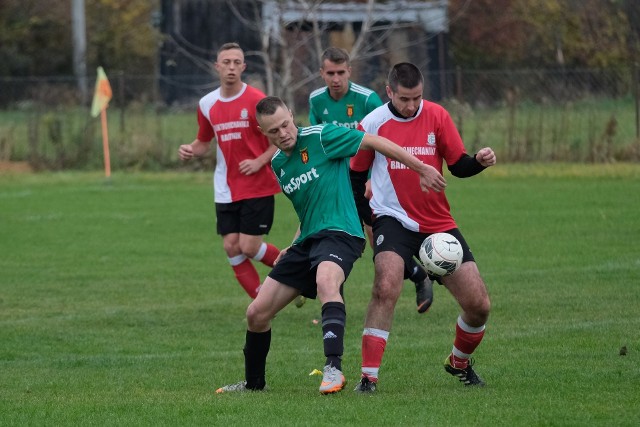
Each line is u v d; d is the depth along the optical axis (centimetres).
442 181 1873
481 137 6269
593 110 6338
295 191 1969
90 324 2808
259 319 1930
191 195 5647
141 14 11412
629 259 3519
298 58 7475
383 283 1908
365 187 2291
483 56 9362
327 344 1836
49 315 2934
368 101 2886
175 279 3478
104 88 6222
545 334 2464
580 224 4347
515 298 2948
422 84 1961
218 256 3919
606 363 2116
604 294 2961
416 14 8162
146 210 5122
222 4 9256
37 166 6562
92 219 4847
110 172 6500
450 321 2753
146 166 6569
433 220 1986
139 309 3005
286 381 2089
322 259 1881
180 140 6738
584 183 5603
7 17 10700
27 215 4991
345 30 7894
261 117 1920
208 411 1767
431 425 1627
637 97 6103
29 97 8981
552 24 9206
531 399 1797
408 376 2092
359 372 2172
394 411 1727
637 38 8900
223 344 2562
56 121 6744
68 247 4119
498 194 5341
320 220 1942
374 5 7469
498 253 3747
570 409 1711
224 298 3167
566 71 6456
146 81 8788
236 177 2886
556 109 6294
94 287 3344
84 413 1788
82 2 9512
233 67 2841
